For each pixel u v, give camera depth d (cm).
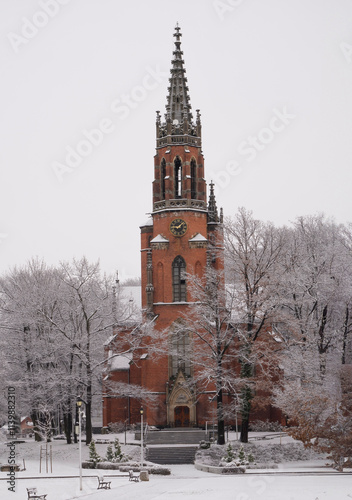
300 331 7925
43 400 8075
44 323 8144
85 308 8294
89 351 7819
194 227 9400
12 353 8331
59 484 5444
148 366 9169
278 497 4447
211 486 5084
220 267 9394
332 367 7362
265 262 7919
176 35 9912
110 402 9650
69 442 8181
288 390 7131
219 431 7562
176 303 9200
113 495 4762
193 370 9075
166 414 9044
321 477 5584
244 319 7919
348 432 6353
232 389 8281
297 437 6494
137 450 7556
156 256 9394
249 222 7962
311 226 9275
